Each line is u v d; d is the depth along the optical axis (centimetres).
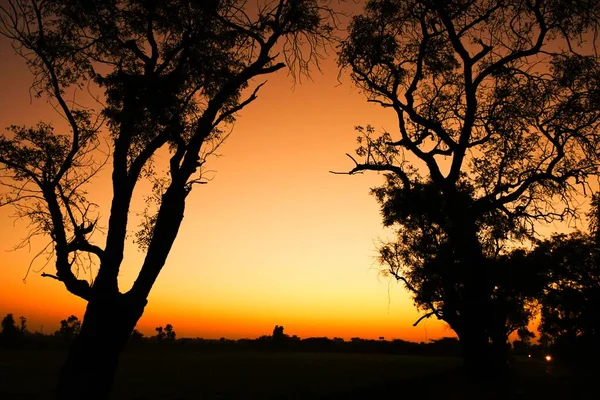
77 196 1478
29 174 1381
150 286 1380
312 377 5819
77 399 1237
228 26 1598
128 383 5434
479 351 2138
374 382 4397
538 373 4081
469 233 1991
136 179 1460
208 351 17775
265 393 4191
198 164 1495
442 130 1947
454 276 2338
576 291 4138
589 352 4859
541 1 1680
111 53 1620
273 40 1579
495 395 2036
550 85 1802
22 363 8669
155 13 1548
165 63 1591
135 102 1514
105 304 1304
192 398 3978
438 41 1939
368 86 2039
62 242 1344
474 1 1759
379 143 2141
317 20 1620
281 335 19612
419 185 2403
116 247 1373
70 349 1295
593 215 2916
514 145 1906
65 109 1428
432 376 4022
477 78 1861
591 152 1808
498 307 2466
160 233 1416
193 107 1759
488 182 1994
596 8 1634
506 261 2611
